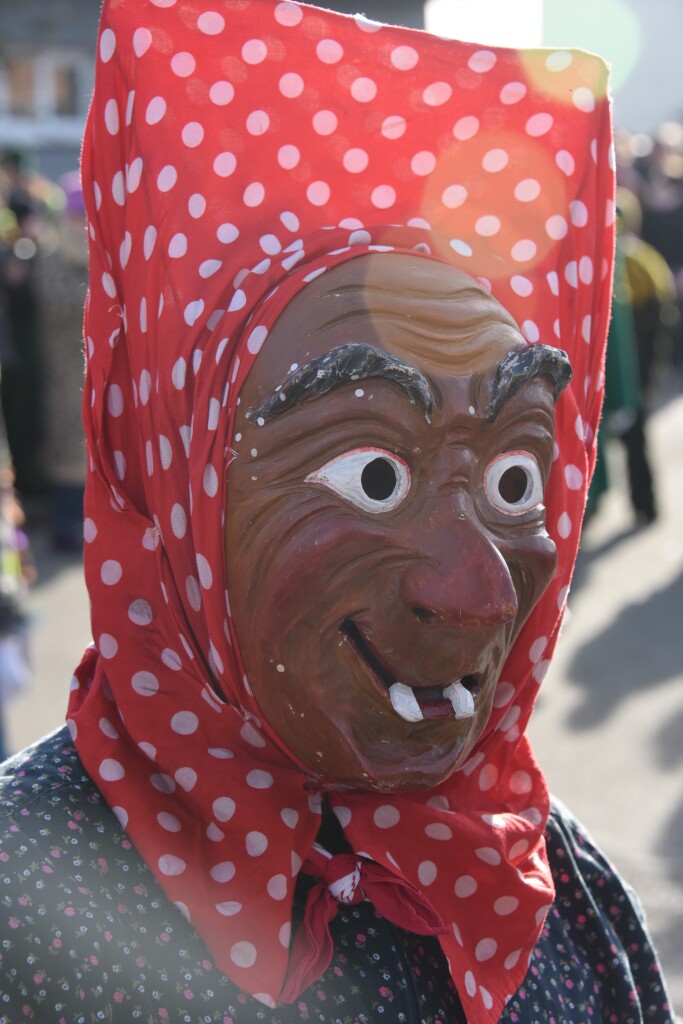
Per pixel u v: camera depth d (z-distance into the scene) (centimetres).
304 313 121
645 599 593
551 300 147
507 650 128
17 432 700
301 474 118
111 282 138
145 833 121
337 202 139
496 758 145
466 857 134
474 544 117
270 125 136
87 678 137
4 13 1129
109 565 132
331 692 119
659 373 701
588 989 145
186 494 129
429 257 128
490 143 144
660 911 340
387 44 139
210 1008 117
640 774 419
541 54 144
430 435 118
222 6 134
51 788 122
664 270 700
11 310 687
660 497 718
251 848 125
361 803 133
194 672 129
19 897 111
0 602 342
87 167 138
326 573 116
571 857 151
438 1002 130
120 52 135
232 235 134
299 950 123
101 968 113
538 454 125
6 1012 109
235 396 122
